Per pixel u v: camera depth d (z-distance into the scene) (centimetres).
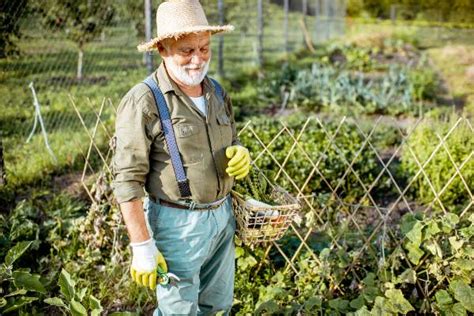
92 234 399
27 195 539
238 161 254
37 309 350
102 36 1234
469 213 402
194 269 263
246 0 1798
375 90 1071
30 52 1009
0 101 799
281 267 381
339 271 355
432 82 1161
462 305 309
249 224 268
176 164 245
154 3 936
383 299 307
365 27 2509
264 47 1728
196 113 248
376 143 739
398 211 533
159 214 257
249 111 973
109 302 363
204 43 241
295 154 562
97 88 991
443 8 2603
